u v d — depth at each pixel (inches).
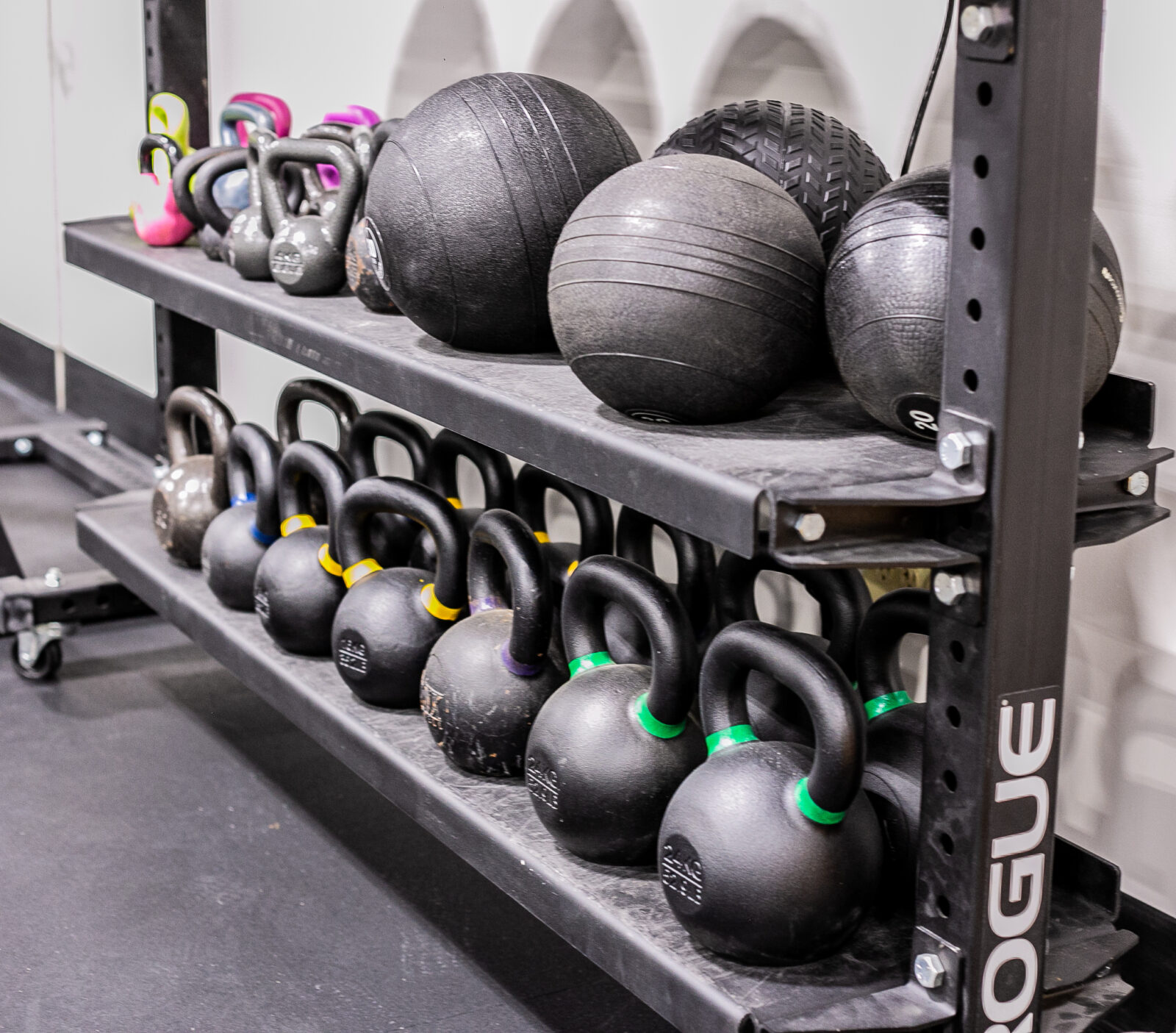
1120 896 57.3
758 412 48.6
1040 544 40.6
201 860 76.1
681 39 75.9
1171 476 56.0
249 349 124.7
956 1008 43.6
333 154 69.1
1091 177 38.4
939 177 43.6
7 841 77.4
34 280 170.2
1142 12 54.3
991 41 36.8
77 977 65.9
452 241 53.9
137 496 102.8
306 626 72.3
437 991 65.5
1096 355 43.4
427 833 79.7
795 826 45.8
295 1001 64.4
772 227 45.5
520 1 87.4
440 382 54.4
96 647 105.1
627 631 61.5
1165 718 57.7
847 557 39.0
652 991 48.6
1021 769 42.1
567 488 67.7
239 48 120.0
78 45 149.3
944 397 40.3
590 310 45.5
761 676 55.6
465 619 63.4
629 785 51.8
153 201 84.0
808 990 45.9
